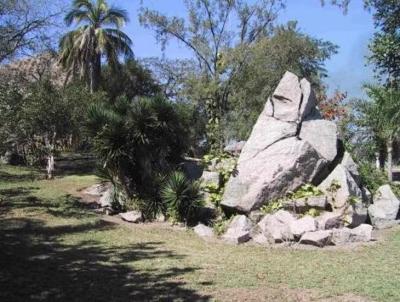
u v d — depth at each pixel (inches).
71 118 838.5
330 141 554.9
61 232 472.4
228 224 497.0
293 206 502.6
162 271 350.6
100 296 293.9
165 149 598.9
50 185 791.1
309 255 410.9
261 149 545.6
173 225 526.0
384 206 551.2
